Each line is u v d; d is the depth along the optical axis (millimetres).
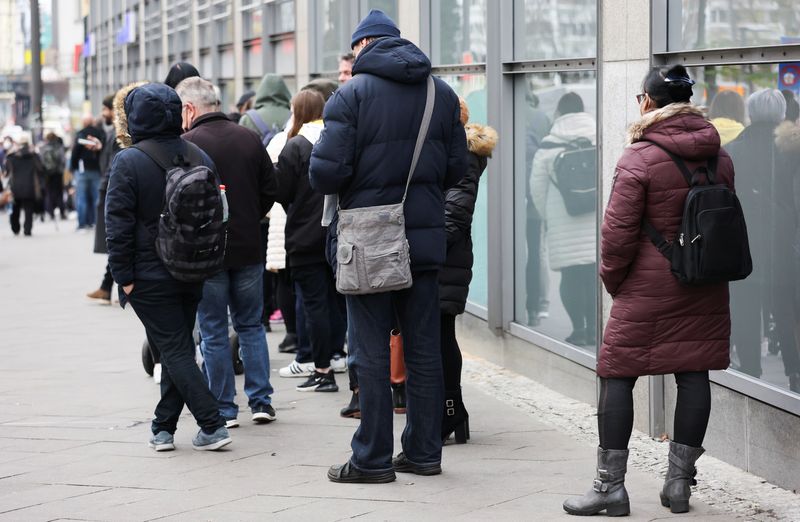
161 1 38594
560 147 10984
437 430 8062
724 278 6793
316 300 10734
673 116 6895
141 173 8359
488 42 12180
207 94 9516
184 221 8242
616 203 6891
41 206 32406
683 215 6812
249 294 9562
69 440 9250
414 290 7867
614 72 9383
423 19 14805
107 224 8328
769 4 7832
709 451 8555
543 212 11406
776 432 7758
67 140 73000
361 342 7801
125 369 12516
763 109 7961
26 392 11281
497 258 12148
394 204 7602
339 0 19641
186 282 8445
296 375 11648
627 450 7109
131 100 8516
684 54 8664
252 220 9445
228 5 29141
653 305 6930
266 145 13156
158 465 8438
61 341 14461
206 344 9484
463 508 7285
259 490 7762
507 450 8703
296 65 23203
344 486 7820
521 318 12023
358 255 7555
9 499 7617
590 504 7086
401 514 7184
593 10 10227
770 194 7934
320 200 10438
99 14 55625
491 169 12125
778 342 7879
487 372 12000
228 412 9523
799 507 7270
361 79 7590
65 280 21250
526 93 11805
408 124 7602
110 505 7457
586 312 10492
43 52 106938
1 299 18578
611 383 7117
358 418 9828
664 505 7258
